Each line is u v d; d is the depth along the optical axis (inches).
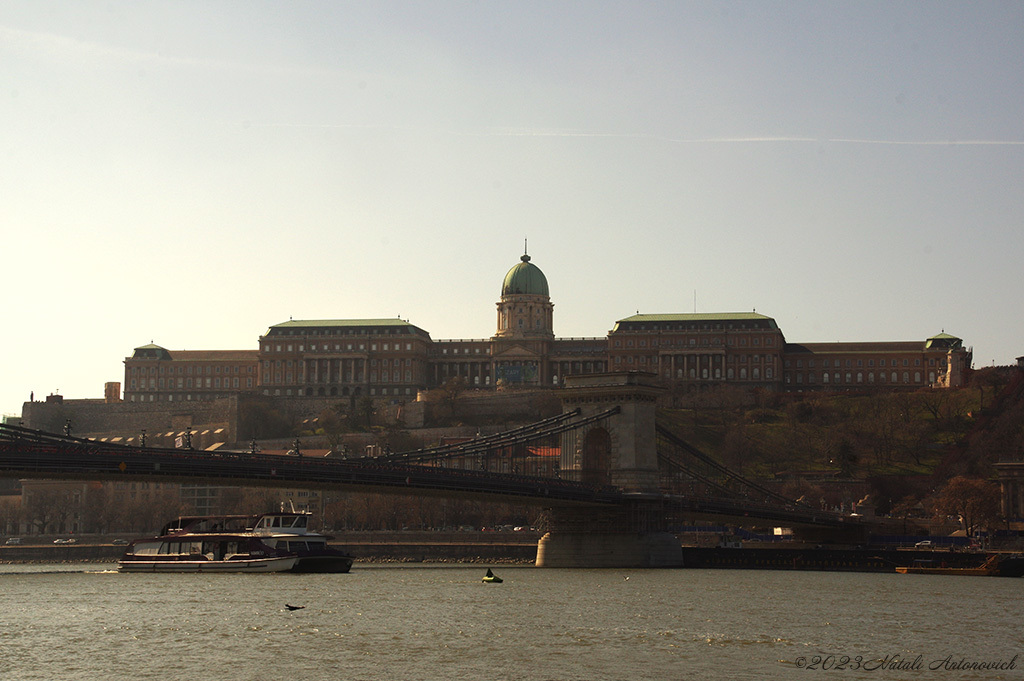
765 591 6038.4
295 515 7460.6
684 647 4001.0
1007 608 5275.6
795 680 3454.7
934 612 5083.7
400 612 4877.0
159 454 6215.6
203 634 4229.8
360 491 7111.2
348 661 3708.2
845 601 5536.4
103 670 3565.5
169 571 7268.7
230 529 7544.3
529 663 3683.6
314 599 5374.0
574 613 4886.8
